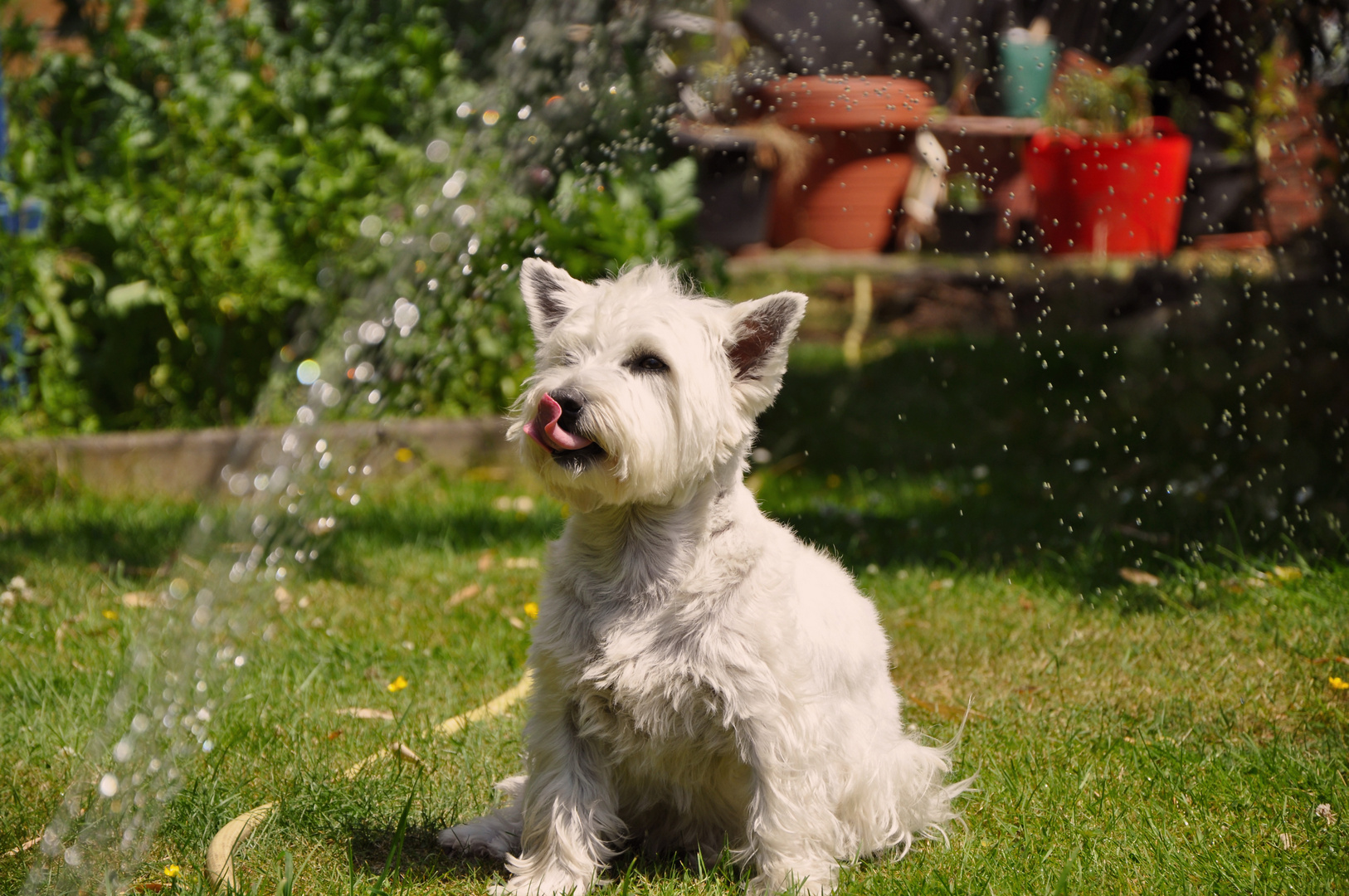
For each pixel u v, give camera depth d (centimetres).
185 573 568
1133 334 881
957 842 346
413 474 748
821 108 995
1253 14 743
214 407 771
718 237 1104
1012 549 619
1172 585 550
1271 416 709
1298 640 487
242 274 742
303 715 423
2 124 731
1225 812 355
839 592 346
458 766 391
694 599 307
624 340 318
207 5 769
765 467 803
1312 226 722
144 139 746
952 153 938
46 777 371
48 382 741
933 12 953
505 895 306
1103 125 891
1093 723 427
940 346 1002
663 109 828
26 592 529
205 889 302
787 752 307
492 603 554
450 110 778
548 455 312
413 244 756
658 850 344
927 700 454
